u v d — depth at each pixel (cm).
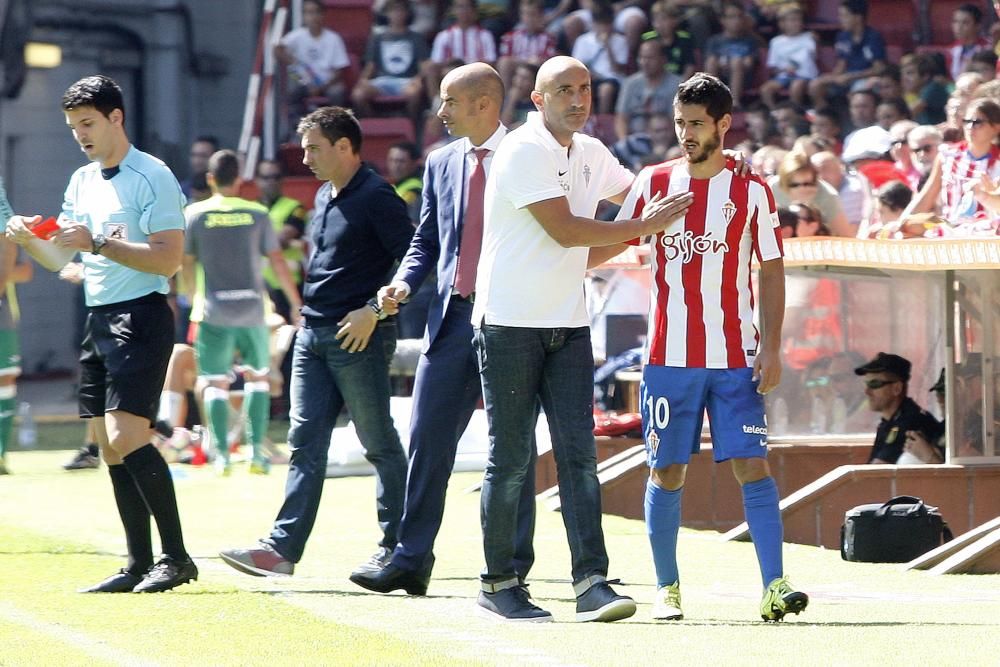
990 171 2678
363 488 2988
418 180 4012
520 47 4791
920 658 1384
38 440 4019
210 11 6181
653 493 1653
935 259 2277
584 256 1636
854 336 2719
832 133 4072
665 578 1653
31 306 5909
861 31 4594
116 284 1753
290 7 5262
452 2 5097
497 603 1653
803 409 2728
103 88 1767
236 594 1769
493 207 1630
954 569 2025
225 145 6238
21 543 2189
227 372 3231
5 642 1497
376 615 1675
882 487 2353
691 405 1622
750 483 1634
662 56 4403
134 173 1767
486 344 1631
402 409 3197
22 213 5947
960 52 4375
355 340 1877
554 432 1638
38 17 5875
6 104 5869
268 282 4059
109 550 2141
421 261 1836
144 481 1769
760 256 1614
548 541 2309
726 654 1410
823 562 2144
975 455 2395
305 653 1434
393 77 5006
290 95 5038
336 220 1919
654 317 1638
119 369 1747
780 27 4672
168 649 1459
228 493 2891
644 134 4381
